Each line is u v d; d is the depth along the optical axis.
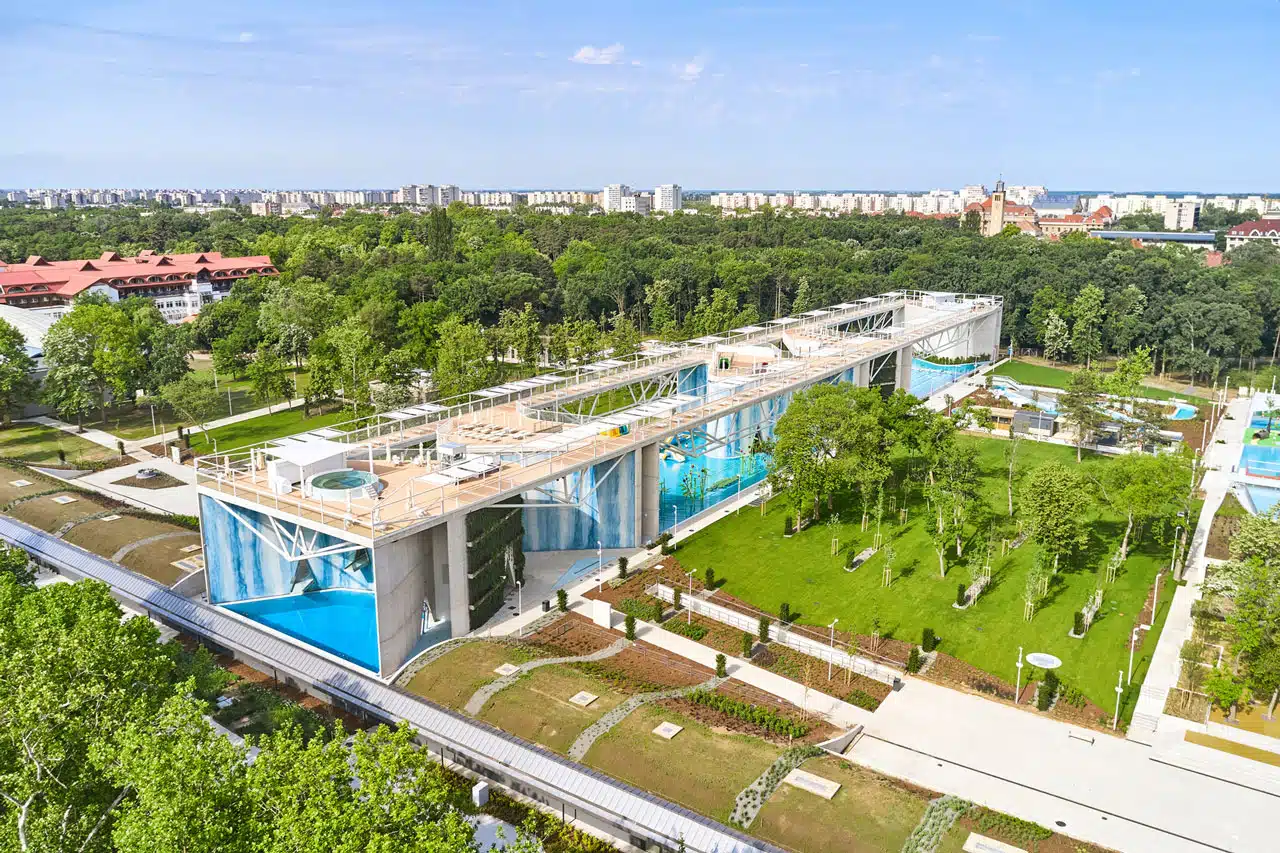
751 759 46.25
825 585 70.81
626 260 193.38
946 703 55.81
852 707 55.31
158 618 69.12
